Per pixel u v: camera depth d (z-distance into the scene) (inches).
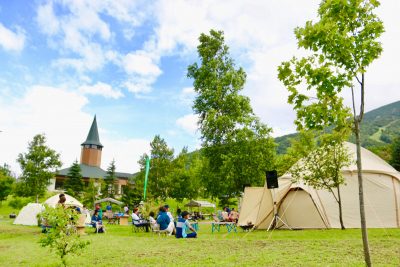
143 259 344.5
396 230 585.3
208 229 816.3
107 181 2741.1
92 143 3993.6
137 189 1835.6
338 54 228.7
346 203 687.1
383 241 429.7
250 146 1160.2
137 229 783.7
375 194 682.8
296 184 712.4
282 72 247.6
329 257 324.5
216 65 1269.7
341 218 645.3
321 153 639.8
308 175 655.8
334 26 228.1
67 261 341.4
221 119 1154.0
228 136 1165.1
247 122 1170.0
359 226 666.8
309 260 313.0
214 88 1256.8
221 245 437.7
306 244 417.7
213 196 1238.9
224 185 1124.5
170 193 1900.8
